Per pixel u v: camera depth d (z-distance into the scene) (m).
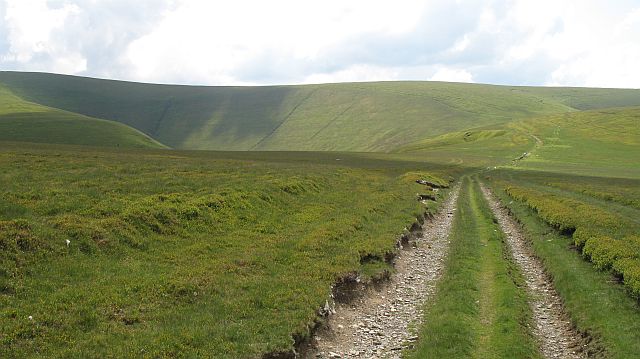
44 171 45.94
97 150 107.06
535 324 21.48
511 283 26.94
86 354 14.98
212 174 53.47
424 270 31.12
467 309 22.42
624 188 79.94
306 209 42.84
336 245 31.19
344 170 82.75
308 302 21.36
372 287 26.33
